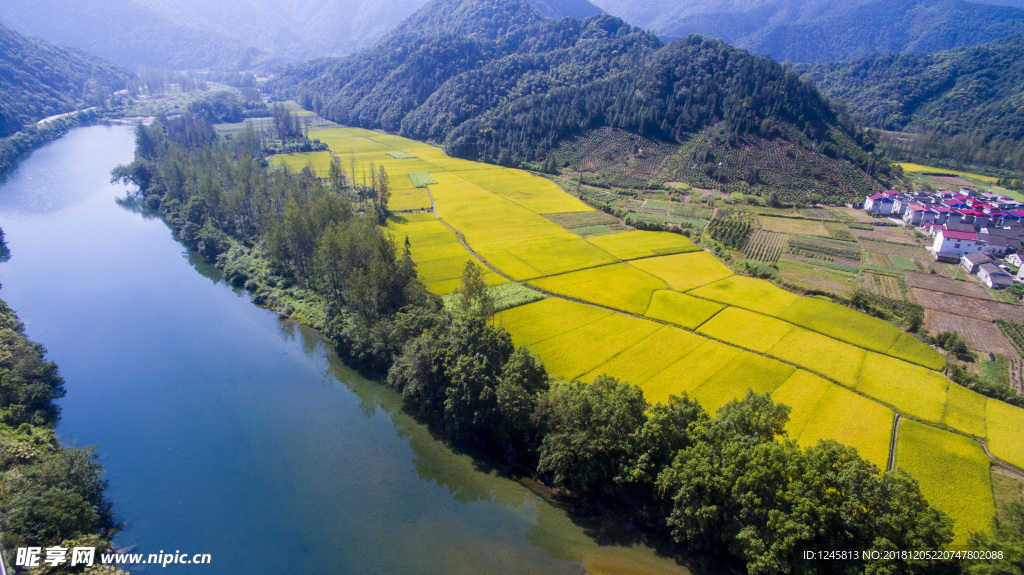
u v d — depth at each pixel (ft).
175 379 293.64
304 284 395.55
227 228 492.54
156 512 203.82
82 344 325.62
